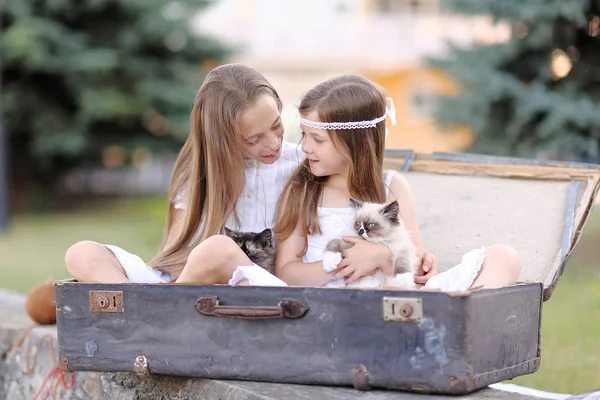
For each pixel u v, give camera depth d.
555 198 3.37
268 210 3.38
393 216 2.94
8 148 15.59
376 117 3.13
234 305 2.54
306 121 3.09
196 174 3.22
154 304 2.65
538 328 2.63
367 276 2.92
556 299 5.63
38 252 10.35
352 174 3.11
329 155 3.08
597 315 5.09
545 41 7.95
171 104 14.71
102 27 14.20
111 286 2.70
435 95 8.69
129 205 16.50
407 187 3.34
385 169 3.75
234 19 19.41
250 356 2.54
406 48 17.83
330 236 3.12
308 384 2.49
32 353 3.66
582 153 7.94
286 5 19.39
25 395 3.73
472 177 3.65
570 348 4.45
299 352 2.48
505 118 8.27
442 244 3.39
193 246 3.21
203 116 3.18
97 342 2.74
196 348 2.61
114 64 13.87
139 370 2.69
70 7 13.80
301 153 3.48
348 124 3.04
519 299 2.51
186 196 3.36
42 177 16.48
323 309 2.44
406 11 18.06
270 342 2.52
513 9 7.90
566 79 8.15
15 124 14.80
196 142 3.23
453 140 12.89
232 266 2.69
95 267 2.88
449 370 2.28
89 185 17.94
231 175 3.15
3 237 12.20
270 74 19.38
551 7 7.61
